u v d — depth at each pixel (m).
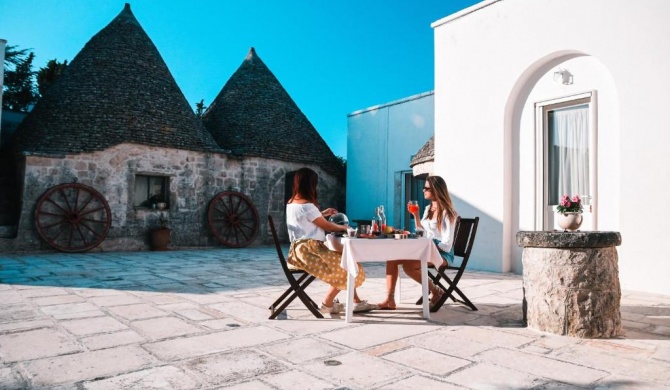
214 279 6.71
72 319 4.05
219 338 3.44
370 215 15.16
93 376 2.62
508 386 2.50
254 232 14.47
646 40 5.72
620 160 5.91
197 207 13.52
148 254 11.27
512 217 7.47
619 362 2.92
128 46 13.91
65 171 11.41
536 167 7.12
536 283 3.75
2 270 7.63
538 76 7.12
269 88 17.33
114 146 12.09
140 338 3.43
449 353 3.09
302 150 16.17
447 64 8.45
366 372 2.71
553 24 6.76
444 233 4.58
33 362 2.86
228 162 14.30
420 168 11.65
